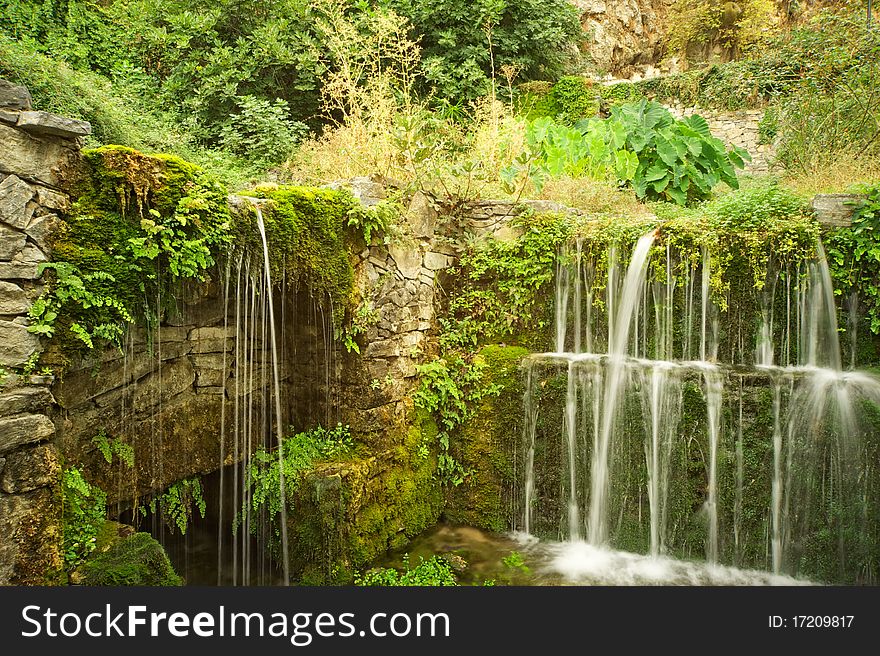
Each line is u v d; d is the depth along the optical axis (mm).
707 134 9422
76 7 8766
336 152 7387
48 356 3451
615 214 7285
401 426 6188
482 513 6531
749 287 5859
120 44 9117
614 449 6004
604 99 12125
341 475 5320
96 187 3648
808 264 5672
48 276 3422
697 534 5660
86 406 4246
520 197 7258
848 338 5602
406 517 6105
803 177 7766
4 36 6684
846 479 5176
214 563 5613
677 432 5723
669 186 8766
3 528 3203
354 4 9695
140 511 4969
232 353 5672
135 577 3584
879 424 5047
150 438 4891
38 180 3363
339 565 5203
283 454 5656
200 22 8969
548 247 6703
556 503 6258
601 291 6527
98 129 6066
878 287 5492
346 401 5887
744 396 5480
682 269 6117
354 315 5598
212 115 8820
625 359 6285
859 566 5129
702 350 6078
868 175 6844
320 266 5195
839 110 8109
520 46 11172
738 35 13438
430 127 7254
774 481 5406
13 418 3232
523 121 8852
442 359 6766
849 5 9047
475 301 6965
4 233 3213
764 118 10227
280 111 8289
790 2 13305
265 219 4656
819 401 5254
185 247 4008
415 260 6414
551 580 5316
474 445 6594
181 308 4973
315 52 8695
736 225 6012
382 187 5957
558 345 6773
